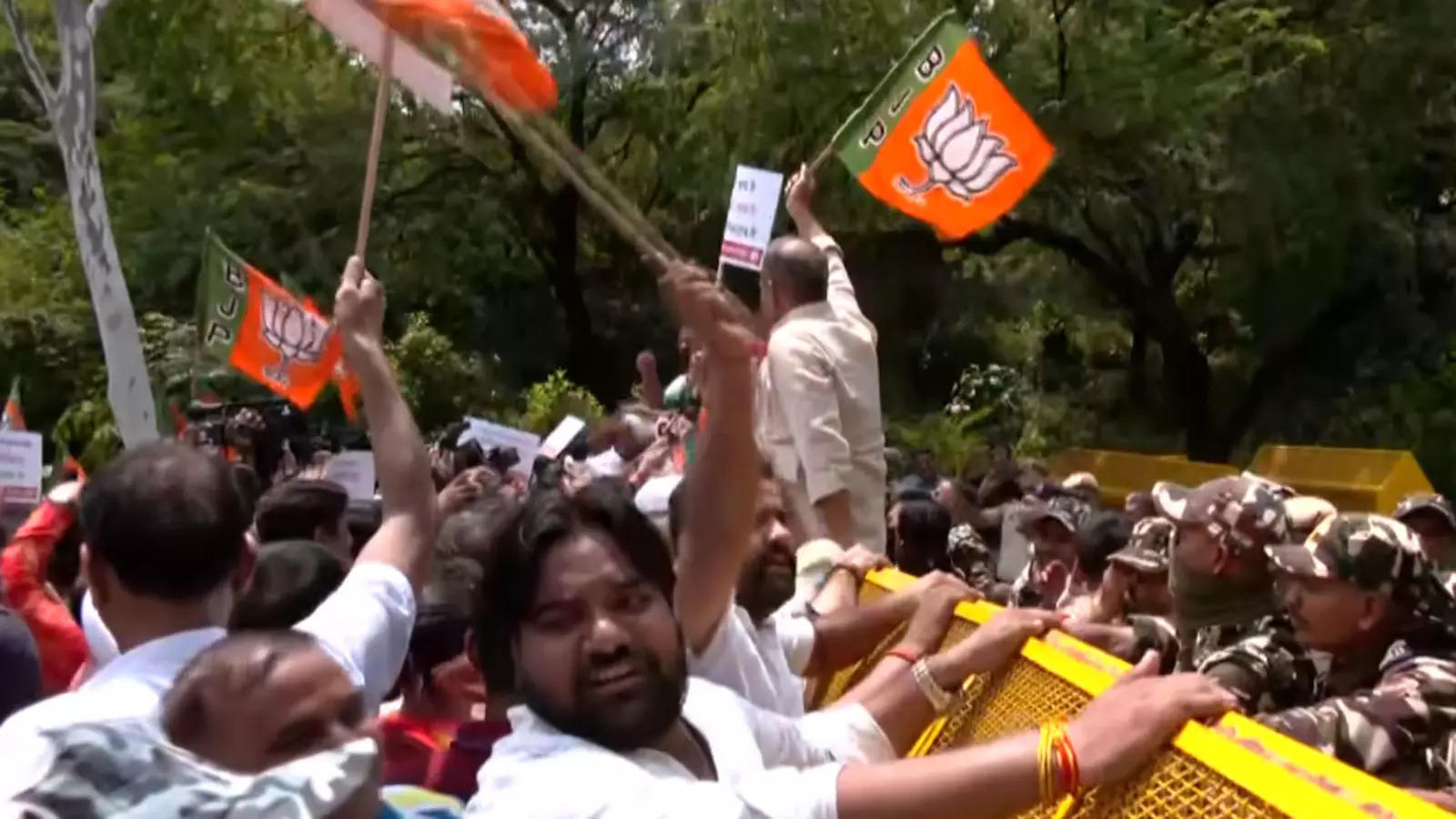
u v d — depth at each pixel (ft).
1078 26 67.15
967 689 11.29
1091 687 9.18
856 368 16.74
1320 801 6.42
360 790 5.34
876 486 17.03
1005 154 18.40
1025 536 24.99
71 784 5.24
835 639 13.57
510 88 10.15
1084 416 91.09
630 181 89.61
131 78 79.25
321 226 90.79
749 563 12.35
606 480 8.70
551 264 96.22
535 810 7.76
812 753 10.12
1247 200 69.05
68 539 21.01
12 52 108.27
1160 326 80.89
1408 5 68.39
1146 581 16.02
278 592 11.56
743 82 67.72
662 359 99.60
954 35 18.37
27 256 94.58
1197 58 67.82
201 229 84.17
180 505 10.00
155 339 72.90
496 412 82.38
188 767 5.38
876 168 18.84
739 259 21.11
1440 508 19.79
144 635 10.01
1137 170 71.26
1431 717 10.71
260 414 39.70
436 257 90.02
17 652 14.01
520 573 8.29
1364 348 81.20
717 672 10.62
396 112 86.84
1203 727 7.64
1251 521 13.33
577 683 8.13
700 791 7.65
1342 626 11.82
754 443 10.19
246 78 73.41
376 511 21.66
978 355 98.53
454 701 11.93
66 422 64.80
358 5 11.10
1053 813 8.23
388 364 12.39
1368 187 69.77
